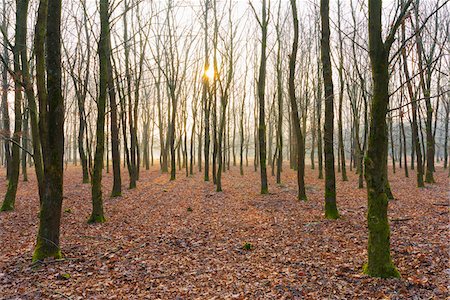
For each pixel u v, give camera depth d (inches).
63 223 393.7
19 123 448.8
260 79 624.1
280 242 311.3
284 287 208.4
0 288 207.0
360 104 841.5
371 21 188.9
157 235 346.3
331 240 303.1
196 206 528.1
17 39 387.9
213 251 291.3
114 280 223.8
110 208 495.5
